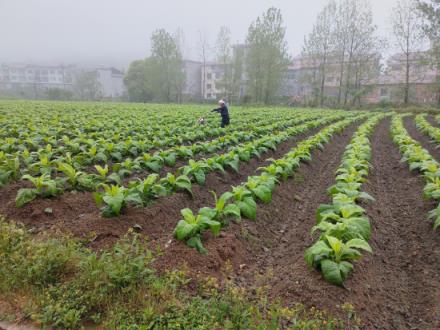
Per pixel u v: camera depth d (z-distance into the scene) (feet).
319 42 159.74
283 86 180.96
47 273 12.01
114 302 11.03
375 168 34.42
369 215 19.94
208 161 25.49
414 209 22.35
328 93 192.34
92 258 11.94
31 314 10.64
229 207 16.88
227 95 197.26
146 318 10.33
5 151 28.60
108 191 17.11
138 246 12.94
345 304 11.56
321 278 13.05
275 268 15.15
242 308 10.94
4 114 61.21
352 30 151.84
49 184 18.62
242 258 15.69
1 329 10.36
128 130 42.32
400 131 49.44
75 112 73.20
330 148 45.09
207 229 16.61
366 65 151.23
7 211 18.10
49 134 37.63
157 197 19.81
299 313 11.51
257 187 20.26
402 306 12.88
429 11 116.57
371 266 15.01
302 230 19.44
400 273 15.28
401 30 136.77
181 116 66.18
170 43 198.59
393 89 164.25
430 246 16.92
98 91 262.88
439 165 27.04
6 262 12.41
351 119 75.92
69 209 18.90
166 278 12.28
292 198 24.93
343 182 22.11
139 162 25.18
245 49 186.91
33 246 13.14
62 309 10.57
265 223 19.76
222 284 13.15
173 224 18.86
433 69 127.24
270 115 75.72
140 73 228.84
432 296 13.10
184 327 10.14
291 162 27.61
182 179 21.16
